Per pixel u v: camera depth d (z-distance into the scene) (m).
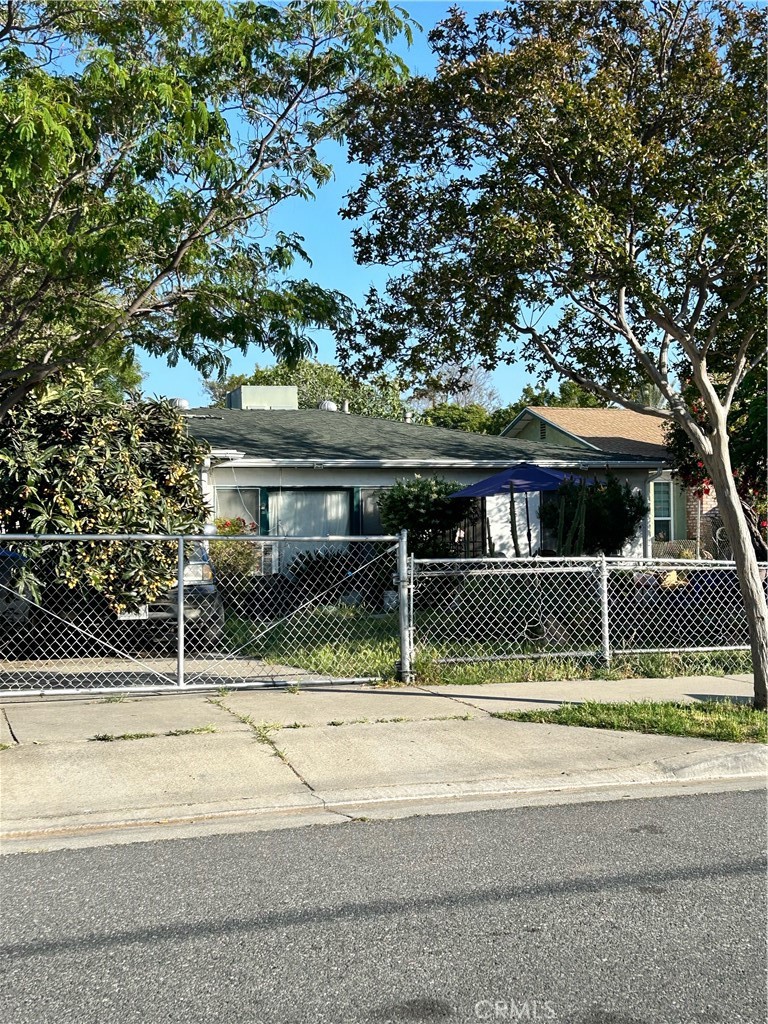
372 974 3.86
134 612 11.92
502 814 6.12
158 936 4.24
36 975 3.86
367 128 11.42
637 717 8.20
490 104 10.55
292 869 5.09
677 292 10.91
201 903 4.62
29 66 9.53
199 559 13.20
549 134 10.31
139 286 10.77
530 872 5.03
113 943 4.17
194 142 9.82
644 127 10.96
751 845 5.49
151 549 12.02
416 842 5.54
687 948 4.09
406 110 11.16
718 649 11.08
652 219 10.05
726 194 10.11
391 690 9.58
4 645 11.70
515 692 9.46
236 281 10.59
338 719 8.21
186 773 6.73
